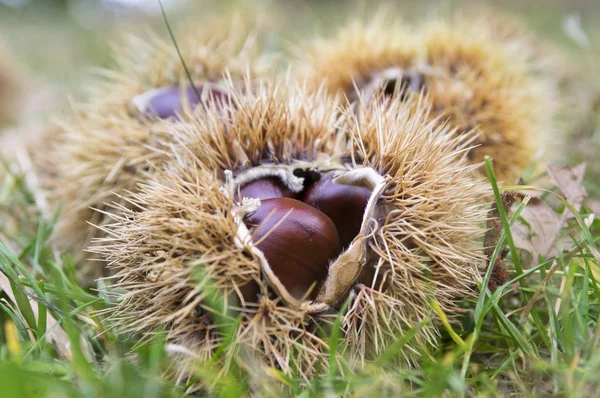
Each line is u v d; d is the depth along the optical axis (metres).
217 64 0.31
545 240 0.24
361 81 0.31
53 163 0.32
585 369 0.19
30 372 0.18
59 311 0.22
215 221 0.21
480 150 0.28
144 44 0.32
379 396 0.20
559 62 0.48
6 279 0.23
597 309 0.21
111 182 0.27
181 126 0.25
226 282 0.21
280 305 0.21
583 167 0.24
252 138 0.23
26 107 0.60
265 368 0.20
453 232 0.22
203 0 0.64
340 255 0.21
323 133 0.24
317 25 0.49
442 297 0.22
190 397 0.20
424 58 0.30
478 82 0.28
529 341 0.21
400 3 0.73
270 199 0.22
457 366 0.22
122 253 0.22
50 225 0.27
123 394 0.19
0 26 1.14
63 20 1.20
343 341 0.21
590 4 0.83
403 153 0.22
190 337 0.21
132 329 0.21
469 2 0.57
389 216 0.22
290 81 0.27
